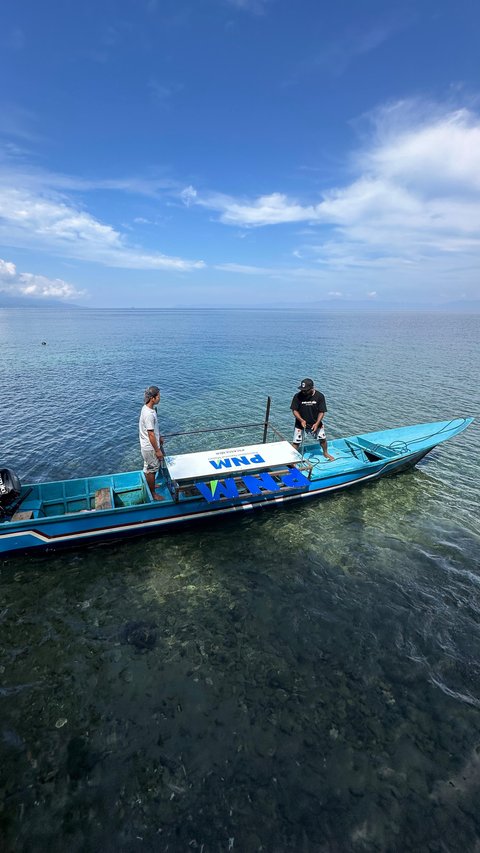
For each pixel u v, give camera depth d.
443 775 5.10
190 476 10.16
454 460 15.60
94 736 5.52
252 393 28.27
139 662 6.69
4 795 4.84
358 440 15.09
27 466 15.45
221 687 6.25
